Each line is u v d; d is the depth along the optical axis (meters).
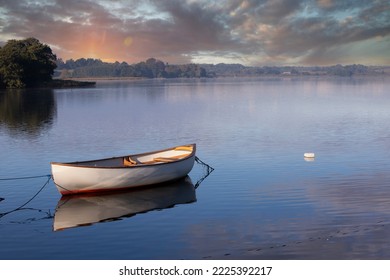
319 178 25.80
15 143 39.53
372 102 87.44
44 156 33.56
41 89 152.38
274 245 16.22
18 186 25.17
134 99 104.00
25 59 153.50
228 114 65.25
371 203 20.91
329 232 17.34
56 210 21.12
